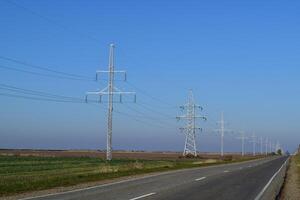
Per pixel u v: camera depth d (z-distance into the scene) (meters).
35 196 23.28
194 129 120.00
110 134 64.25
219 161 101.19
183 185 30.75
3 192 25.27
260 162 98.69
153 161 91.31
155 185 30.50
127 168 53.06
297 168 65.94
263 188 29.95
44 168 57.72
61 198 22.17
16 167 60.47
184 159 113.81
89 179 35.91
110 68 64.56
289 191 29.48
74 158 100.81
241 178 39.75
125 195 23.61
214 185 31.41
